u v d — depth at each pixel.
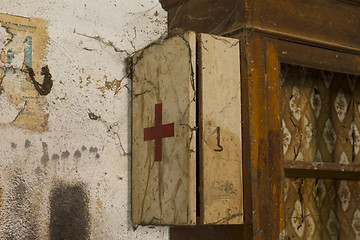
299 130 1.68
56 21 1.44
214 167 1.30
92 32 1.50
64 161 1.40
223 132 1.33
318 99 1.74
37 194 1.34
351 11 1.60
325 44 1.52
